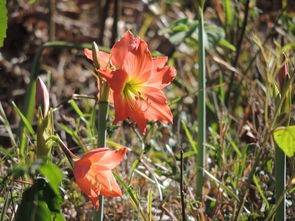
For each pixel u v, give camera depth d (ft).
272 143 15.83
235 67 20.75
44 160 10.57
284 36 21.34
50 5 25.89
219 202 14.38
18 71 26.99
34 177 12.79
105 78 11.05
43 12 29.22
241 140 18.03
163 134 19.19
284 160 12.53
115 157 10.80
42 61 27.61
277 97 12.08
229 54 22.35
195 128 20.07
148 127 17.87
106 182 10.93
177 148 18.31
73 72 26.94
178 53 24.56
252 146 17.39
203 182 15.31
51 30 25.89
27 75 27.04
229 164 15.25
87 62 27.84
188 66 26.35
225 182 15.81
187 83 24.25
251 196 15.53
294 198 14.99
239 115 20.72
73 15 30.27
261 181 15.67
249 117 19.57
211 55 21.20
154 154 17.85
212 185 16.15
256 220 14.48
